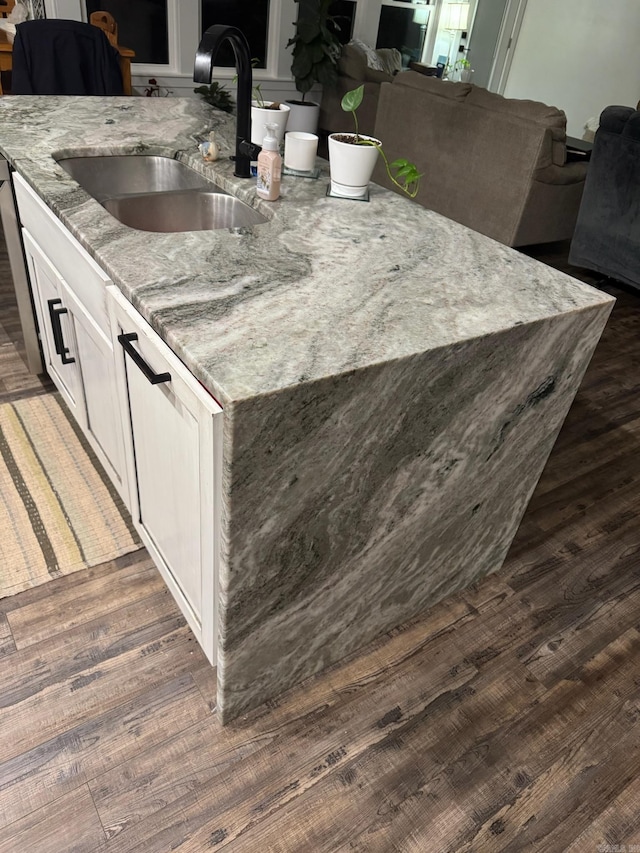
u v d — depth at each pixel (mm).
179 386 1056
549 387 1391
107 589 1639
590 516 2107
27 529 1776
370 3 5816
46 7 4383
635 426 2604
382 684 1506
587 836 1266
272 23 5406
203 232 1397
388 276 1293
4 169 1831
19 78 3334
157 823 1206
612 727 1470
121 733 1338
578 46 6375
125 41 4898
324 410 993
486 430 1336
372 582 1423
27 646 1482
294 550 1170
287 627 1308
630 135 3172
